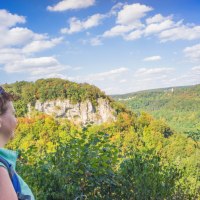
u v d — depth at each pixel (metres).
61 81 78.19
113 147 4.54
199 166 5.09
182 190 5.10
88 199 4.45
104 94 77.44
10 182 1.14
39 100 70.94
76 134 4.67
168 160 4.90
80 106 76.69
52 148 4.52
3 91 1.27
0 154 1.22
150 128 48.53
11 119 1.28
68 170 4.30
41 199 3.76
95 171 4.38
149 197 4.48
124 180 4.56
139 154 4.64
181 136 44.19
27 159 4.47
